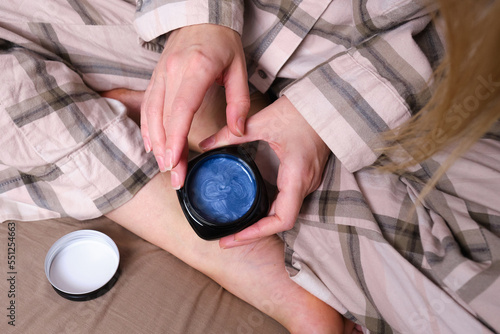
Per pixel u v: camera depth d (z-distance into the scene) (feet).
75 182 2.01
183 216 2.06
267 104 2.37
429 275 1.82
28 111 1.93
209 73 1.82
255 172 1.91
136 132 2.06
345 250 1.93
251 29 2.13
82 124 1.98
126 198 2.05
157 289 2.04
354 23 2.00
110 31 2.19
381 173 2.01
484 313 1.70
